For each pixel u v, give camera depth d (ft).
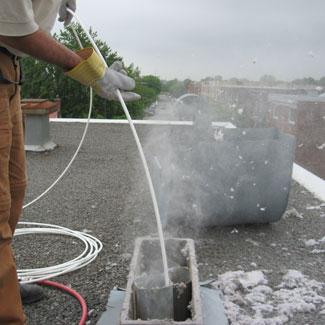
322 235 10.66
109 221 11.55
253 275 8.46
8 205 5.72
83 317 7.09
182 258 7.12
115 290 7.84
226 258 9.39
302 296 7.80
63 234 10.71
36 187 14.67
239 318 7.06
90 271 8.86
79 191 14.19
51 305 7.64
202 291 7.57
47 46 5.21
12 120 6.23
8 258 5.73
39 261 9.34
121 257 9.46
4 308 5.71
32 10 5.12
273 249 9.87
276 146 9.98
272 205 10.43
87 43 20.42
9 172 6.56
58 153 19.60
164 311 5.81
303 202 13.14
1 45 5.48
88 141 21.93
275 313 7.34
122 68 6.56
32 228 10.94
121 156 19.02
